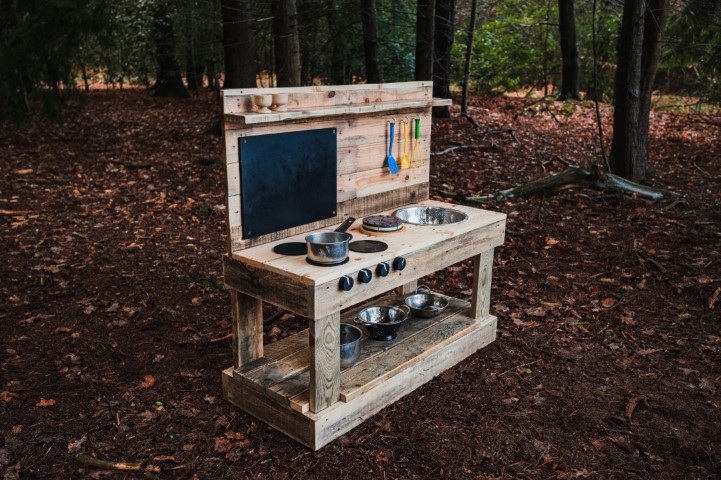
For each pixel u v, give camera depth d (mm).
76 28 8812
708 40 9664
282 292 2646
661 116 12727
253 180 2805
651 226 5746
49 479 2557
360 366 3059
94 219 6125
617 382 3271
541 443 2771
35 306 4215
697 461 2645
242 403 3008
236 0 9148
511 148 9477
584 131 10938
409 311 3711
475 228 3354
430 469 2609
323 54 12273
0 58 8883
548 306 4211
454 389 3221
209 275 4785
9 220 6000
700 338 3727
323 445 2732
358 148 3328
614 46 14523
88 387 3258
